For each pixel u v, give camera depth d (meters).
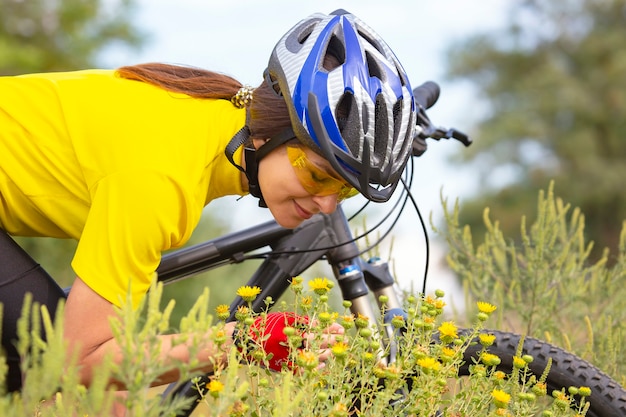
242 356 2.15
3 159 2.23
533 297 3.68
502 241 3.89
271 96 2.22
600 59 31.55
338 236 2.67
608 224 29.53
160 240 2.10
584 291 3.84
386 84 2.23
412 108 2.32
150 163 2.08
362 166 2.15
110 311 2.08
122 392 2.56
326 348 2.18
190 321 1.67
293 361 2.11
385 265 2.73
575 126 30.92
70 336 2.07
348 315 2.20
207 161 2.22
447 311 4.05
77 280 2.09
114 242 2.06
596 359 3.23
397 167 2.25
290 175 2.22
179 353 2.12
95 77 2.27
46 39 13.50
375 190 2.22
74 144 2.15
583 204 29.25
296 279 2.22
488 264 3.82
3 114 2.25
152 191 2.07
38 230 2.36
